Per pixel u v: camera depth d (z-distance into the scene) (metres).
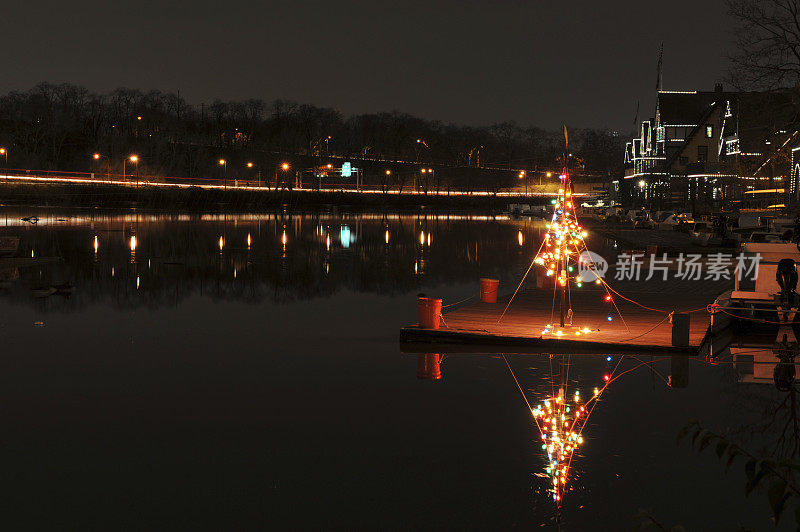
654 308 20.47
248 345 16.36
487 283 21.33
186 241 50.53
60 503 7.98
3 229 61.53
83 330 18.23
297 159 196.50
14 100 156.25
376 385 12.79
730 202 70.12
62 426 10.57
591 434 10.04
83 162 150.12
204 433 10.24
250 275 31.08
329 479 8.59
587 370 13.87
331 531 7.25
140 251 42.31
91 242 48.62
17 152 140.62
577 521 7.38
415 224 81.38
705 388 12.41
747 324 18.47
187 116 182.62
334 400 11.88
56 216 86.44
